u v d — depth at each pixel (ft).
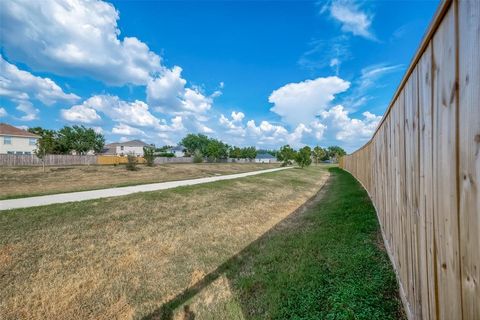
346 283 8.53
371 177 20.57
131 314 8.69
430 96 4.18
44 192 29.04
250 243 15.37
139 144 178.09
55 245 13.41
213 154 152.35
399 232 7.44
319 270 9.87
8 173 48.47
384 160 11.30
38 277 10.59
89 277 10.84
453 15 3.14
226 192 31.17
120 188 31.83
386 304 7.12
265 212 23.71
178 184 36.50
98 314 8.70
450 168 3.35
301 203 28.71
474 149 2.66
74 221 16.99
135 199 23.86
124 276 11.08
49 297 9.47
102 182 41.70
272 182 44.45
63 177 47.37
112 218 18.11
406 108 6.18
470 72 2.72
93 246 13.65
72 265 11.66
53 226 15.87
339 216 18.24
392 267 9.05
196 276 11.19
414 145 5.36
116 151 168.45
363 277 8.79
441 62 3.61
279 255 12.26
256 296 9.02
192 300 9.32
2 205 20.94
